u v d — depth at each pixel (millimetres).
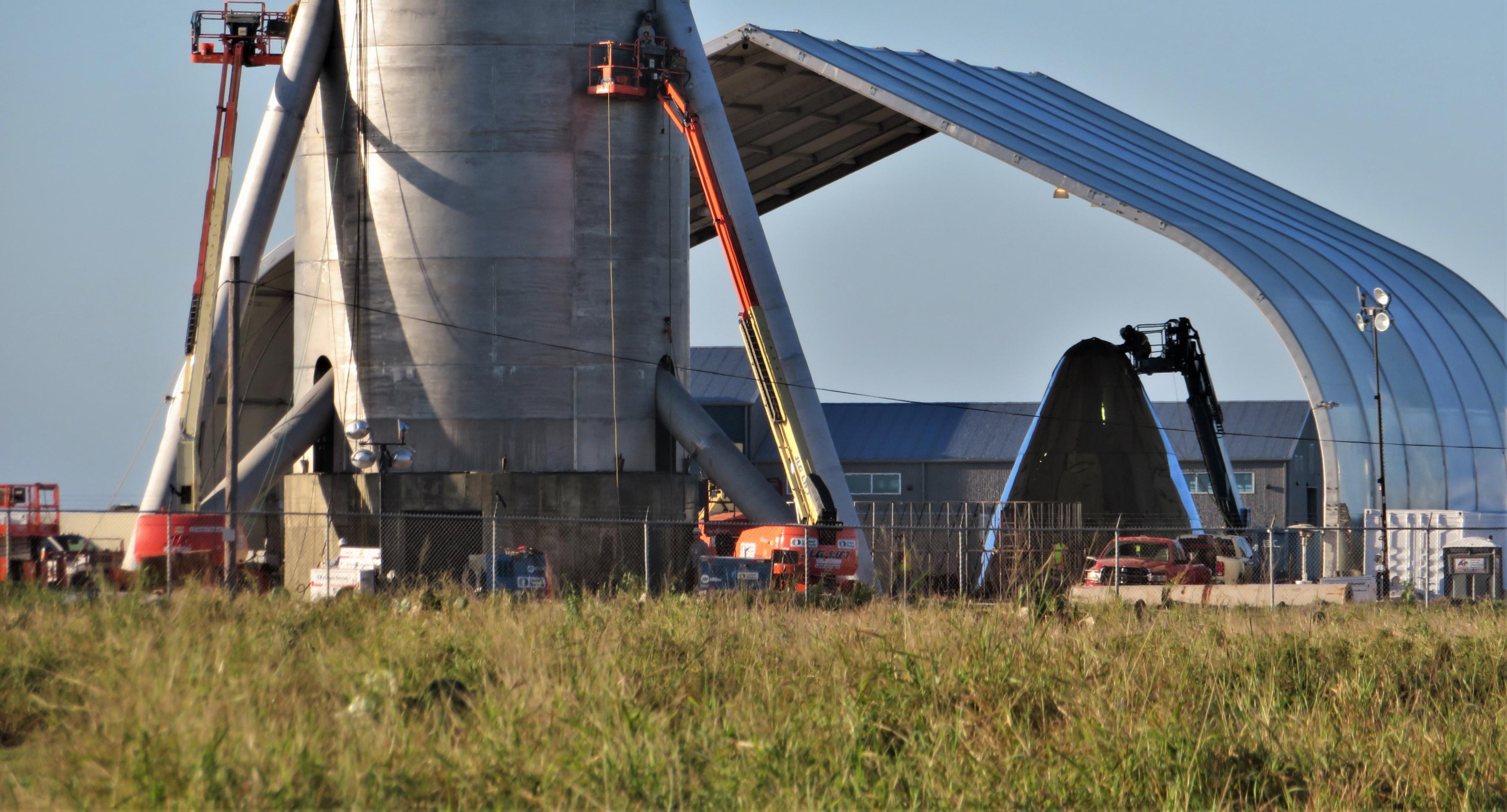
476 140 171375
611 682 45031
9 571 126312
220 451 190000
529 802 34406
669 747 37688
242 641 54438
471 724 41750
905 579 113250
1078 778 39094
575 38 173625
